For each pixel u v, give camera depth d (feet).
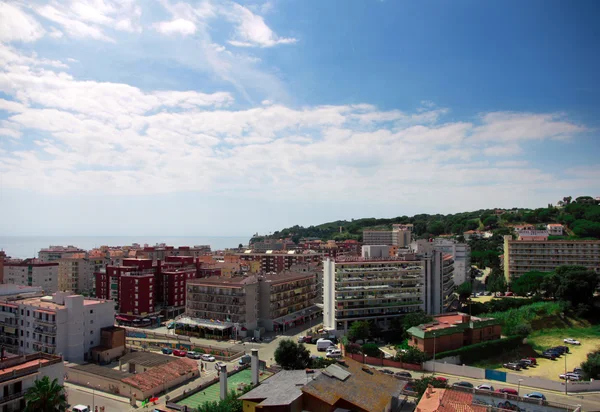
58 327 410.52
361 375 272.31
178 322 547.90
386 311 551.18
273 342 501.97
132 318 609.83
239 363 412.77
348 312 539.70
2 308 447.83
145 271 651.25
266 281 562.66
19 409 251.60
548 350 451.12
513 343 451.94
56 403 230.27
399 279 560.61
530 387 345.10
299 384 248.32
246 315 532.73
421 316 488.85
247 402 238.68
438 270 578.25
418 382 313.32
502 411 258.57
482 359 426.10
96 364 413.59
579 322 543.80
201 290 559.79
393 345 474.90
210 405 248.93
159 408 304.09
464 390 307.78
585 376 371.76
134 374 352.08
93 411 303.07
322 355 437.17
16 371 258.16
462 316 454.81
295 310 612.70
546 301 593.83
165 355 404.16
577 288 558.56
